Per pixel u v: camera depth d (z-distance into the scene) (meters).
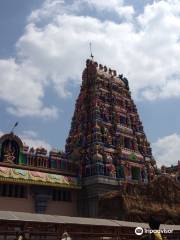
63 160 71.56
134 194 66.88
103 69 85.81
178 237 52.72
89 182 69.75
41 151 68.88
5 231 37.06
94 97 79.44
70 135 82.06
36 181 63.72
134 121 84.50
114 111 80.31
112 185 70.31
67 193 70.12
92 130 75.88
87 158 72.88
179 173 90.69
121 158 75.12
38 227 40.03
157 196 69.12
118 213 63.31
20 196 63.09
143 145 83.00
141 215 63.44
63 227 40.38
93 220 46.31
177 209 68.88
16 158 64.81
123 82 88.56
